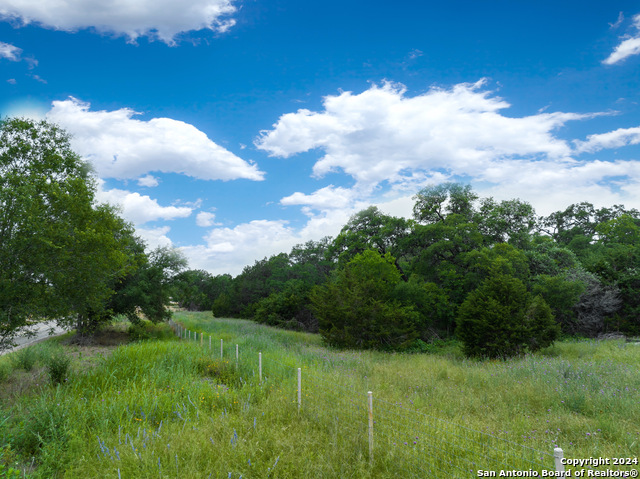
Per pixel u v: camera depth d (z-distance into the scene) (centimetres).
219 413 825
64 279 1270
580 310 2889
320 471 530
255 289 5956
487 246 3803
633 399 823
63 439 664
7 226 1147
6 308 1159
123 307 3011
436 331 3011
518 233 3906
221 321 4272
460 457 541
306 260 7656
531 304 2091
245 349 1777
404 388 1049
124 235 2575
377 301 2522
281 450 600
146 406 823
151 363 1287
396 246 4078
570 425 710
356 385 1026
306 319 4116
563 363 1285
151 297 3100
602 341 2264
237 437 646
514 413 809
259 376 1136
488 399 910
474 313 2048
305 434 666
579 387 935
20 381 1146
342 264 4341
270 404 858
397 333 2486
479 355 1980
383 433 636
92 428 732
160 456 593
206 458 585
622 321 2742
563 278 2925
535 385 999
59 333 3388
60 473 577
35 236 1145
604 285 2944
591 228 6825
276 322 4112
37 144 1352
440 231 3500
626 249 3262
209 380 1219
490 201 4191
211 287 9438
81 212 1321
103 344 2859
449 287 3225
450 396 941
